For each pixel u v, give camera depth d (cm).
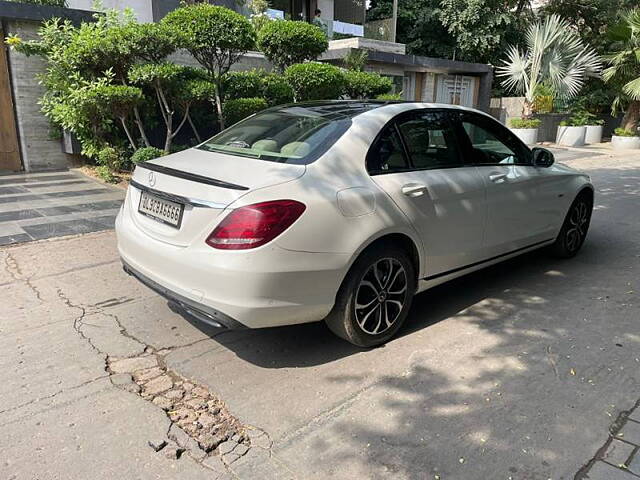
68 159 984
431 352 355
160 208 332
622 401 300
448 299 446
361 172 340
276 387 311
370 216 328
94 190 812
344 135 349
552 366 337
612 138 1809
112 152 895
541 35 1711
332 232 310
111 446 257
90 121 876
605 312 420
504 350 358
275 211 290
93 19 941
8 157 934
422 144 389
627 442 265
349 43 1484
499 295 455
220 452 255
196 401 296
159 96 845
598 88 2106
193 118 1016
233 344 361
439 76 1772
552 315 414
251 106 885
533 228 479
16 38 847
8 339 357
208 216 296
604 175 1162
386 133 367
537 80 1772
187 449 257
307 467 246
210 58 859
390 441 265
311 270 304
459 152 415
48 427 269
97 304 417
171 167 344
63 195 775
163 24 800
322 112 394
